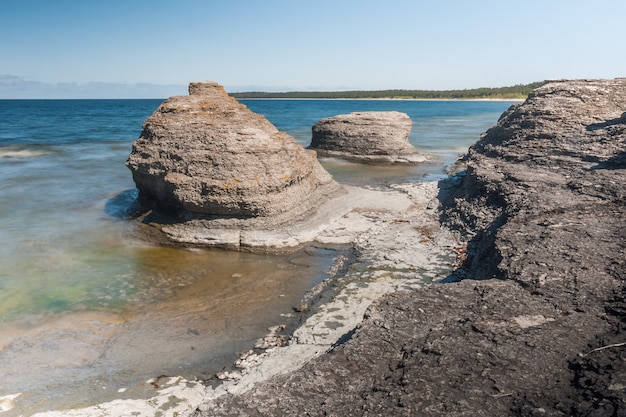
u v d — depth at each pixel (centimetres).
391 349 689
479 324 730
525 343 679
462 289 858
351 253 1529
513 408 557
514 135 2567
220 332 1046
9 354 940
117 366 909
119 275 1341
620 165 1781
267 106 16700
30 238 1638
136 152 1823
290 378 636
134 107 15100
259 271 1389
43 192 2347
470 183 2002
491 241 1261
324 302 1181
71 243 1597
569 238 1103
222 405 591
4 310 1120
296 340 993
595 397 556
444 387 598
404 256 1472
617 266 931
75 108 13812
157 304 1171
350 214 1905
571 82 2702
